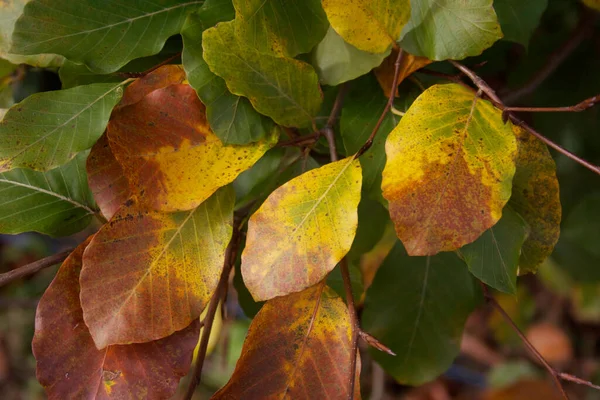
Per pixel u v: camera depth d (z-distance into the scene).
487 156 0.46
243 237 0.55
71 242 1.32
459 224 0.45
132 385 0.48
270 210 0.46
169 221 0.48
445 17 0.50
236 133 0.48
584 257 0.76
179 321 0.47
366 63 0.51
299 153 0.55
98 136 0.48
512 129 0.47
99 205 0.48
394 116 0.53
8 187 0.52
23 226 0.52
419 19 0.50
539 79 0.71
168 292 0.47
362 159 0.52
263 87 0.49
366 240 0.58
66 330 0.48
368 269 0.68
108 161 0.48
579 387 1.26
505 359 1.35
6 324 1.46
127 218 0.48
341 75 0.51
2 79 0.58
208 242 0.48
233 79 0.48
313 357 0.48
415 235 0.45
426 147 0.46
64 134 0.48
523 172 0.50
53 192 0.53
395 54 0.53
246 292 0.57
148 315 0.47
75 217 0.53
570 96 0.75
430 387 1.37
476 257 0.49
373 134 0.49
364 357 0.98
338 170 0.47
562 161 0.80
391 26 0.50
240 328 1.16
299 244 0.46
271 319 0.48
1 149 0.47
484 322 1.42
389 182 0.45
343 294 0.54
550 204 0.50
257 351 0.48
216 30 0.48
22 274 0.50
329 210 0.46
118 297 0.47
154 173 0.47
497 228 0.49
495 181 0.45
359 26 0.50
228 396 0.47
